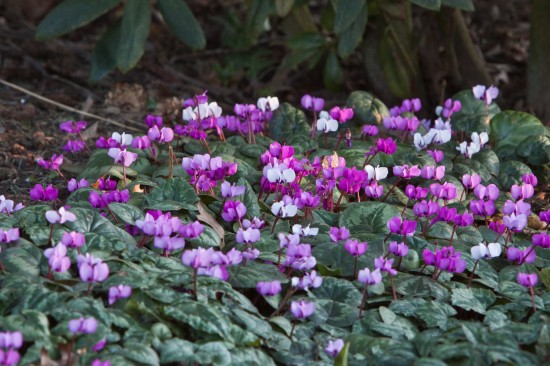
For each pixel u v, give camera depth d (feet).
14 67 22.15
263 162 14.28
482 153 16.96
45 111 20.15
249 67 24.53
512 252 12.63
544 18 20.06
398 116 17.13
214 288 11.32
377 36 21.71
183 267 12.05
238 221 13.03
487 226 14.69
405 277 12.61
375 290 12.16
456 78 22.11
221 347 10.28
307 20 22.49
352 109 17.40
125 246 12.16
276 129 17.79
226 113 21.80
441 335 11.06
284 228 13.70
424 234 13.92
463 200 15.60
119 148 14.65
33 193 13.20
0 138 18.35
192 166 13.82
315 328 11.59
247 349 10.48
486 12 26.63
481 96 17.47
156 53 24.59
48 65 22.70
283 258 12.74
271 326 11.38
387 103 22.35
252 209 14.06
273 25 26.14
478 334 10.68
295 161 14.15
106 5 18.67
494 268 13.66
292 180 13.23
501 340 10.53
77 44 24.50
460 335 10.81
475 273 13.05
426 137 15.70
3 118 19.31
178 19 18.72
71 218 11.60
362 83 23.89
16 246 11.79
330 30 21.58
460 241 14.05
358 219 14.03
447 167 16.48
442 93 21.38
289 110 18.02
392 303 11.96
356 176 13.79
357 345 11.02
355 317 11.74
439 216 13.00
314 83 23.99
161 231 11.48
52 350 9.87
